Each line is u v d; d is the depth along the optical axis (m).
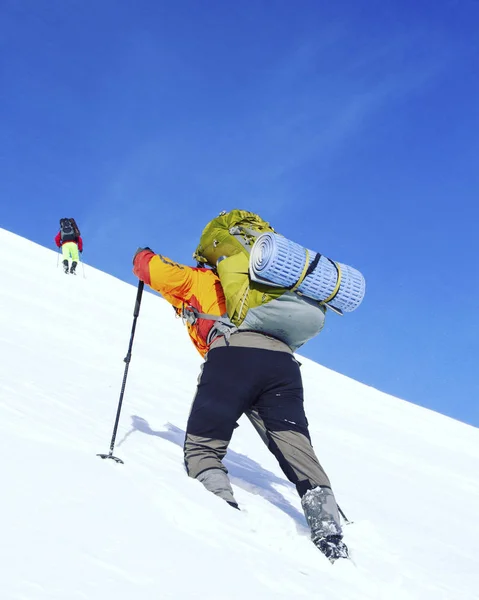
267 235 3.85
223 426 3.80
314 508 3.49
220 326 3.99
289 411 3.81
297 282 3.80
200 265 4.35
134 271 4.19
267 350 3.88
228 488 3.69
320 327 4.00
